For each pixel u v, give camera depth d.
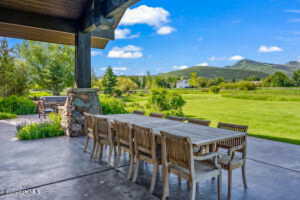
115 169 3.09
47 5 4.39
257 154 3.87
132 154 2.79
